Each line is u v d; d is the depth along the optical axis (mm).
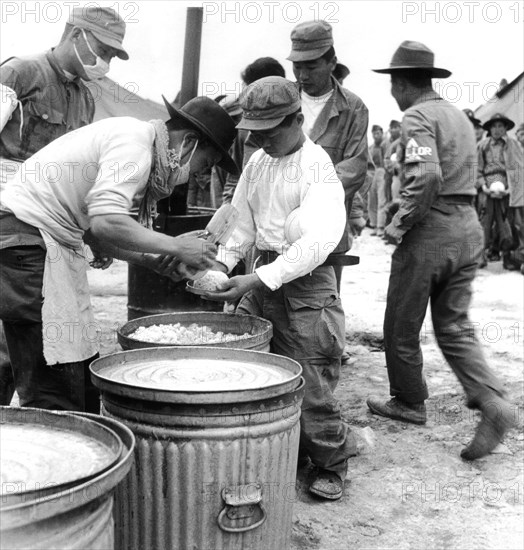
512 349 6840
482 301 9164
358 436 4715
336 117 5156
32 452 2125
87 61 4230
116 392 2615
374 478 4242
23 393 3494
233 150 5590
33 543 1774
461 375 4562
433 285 4703
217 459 2562
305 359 3725
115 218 2986
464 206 4648
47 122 4301
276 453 2666
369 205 17562
